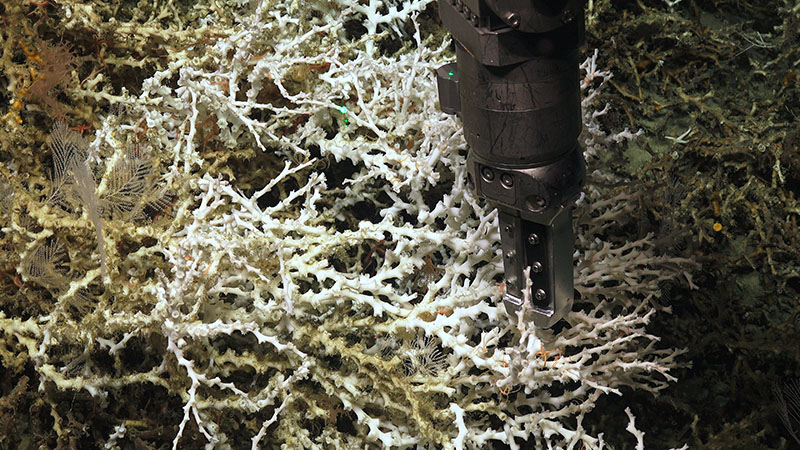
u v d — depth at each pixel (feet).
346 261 7.68
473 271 7.55
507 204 5.32
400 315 6.72
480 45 4.70
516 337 6.93
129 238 6.57
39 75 7.22
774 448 7.74
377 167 7.18
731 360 8.26
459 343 6.36
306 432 6.77
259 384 7.16
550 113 4.91
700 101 9.00
